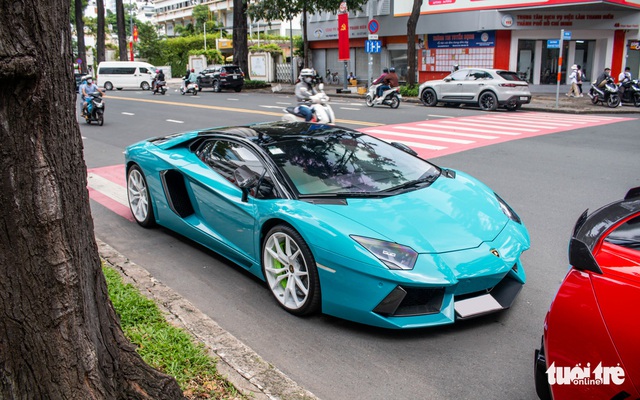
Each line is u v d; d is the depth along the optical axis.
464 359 3.46
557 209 7.07
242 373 3.16
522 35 29.66
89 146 13.31
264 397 2.93
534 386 3.18
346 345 3.66
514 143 12.27
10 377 2.10
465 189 4.64
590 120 17.05
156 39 71.19
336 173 4.54
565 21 29.23
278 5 33.81
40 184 2.05
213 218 5.00
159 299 4.15
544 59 30.27
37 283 2.08
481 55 30.59
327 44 41.06
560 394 2.44
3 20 1.88
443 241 3.77
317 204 4.07
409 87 28.73
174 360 3.21
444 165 10.01
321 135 5.16
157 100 29.17
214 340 3.54
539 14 29.00
